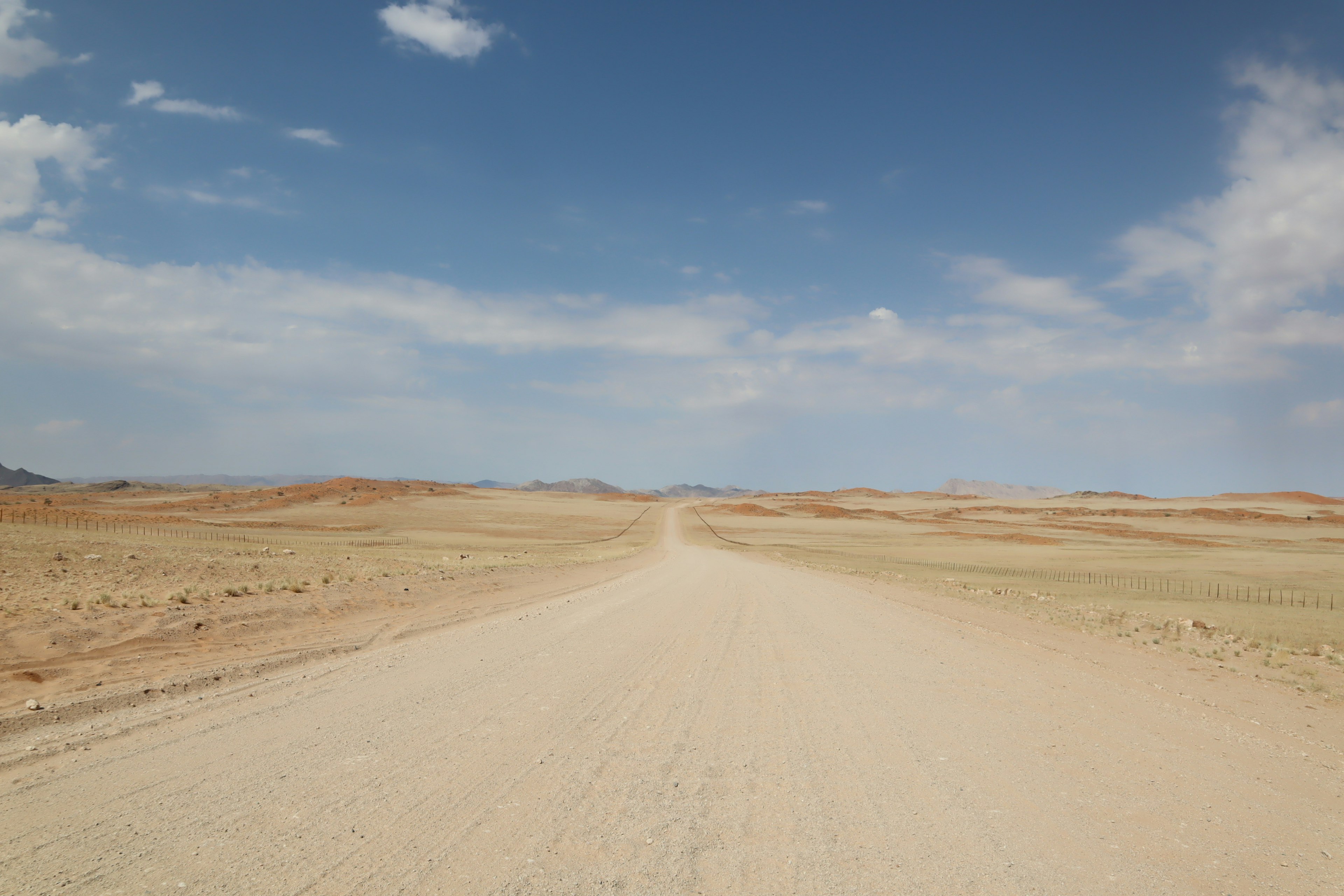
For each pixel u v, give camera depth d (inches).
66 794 208.2
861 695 354.3
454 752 252.7
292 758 242.8
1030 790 222.5
